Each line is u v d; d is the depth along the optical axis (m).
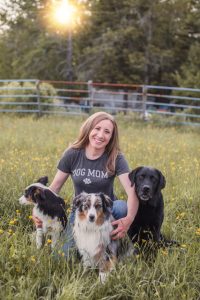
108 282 3.58
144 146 9.74
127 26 31.33
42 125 13.51
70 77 31.98
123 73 32.34
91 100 17.08
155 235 4.46
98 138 4.20
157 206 4.42
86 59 32.19
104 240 3.91
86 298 3.31
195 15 31.42
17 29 38.62
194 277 3.74
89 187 4.36
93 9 33.88
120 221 4.09
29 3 36.75
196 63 28.86
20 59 37.59
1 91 18.61
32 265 3.70
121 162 4.39
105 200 3.88
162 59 30.80
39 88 17.84
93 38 34.22
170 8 31.56
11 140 10.11
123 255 4.20
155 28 31.77
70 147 4.45
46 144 9.58
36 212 4.31
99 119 4.25
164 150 9.29
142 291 3.49
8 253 3.85
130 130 13.30
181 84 27.58
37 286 3.48
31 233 4.57
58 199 4.38
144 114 15.82
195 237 4.50
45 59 33.72
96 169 4.33
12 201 5.18
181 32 31.33
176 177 6.70
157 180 4.36
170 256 4.04
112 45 31.05
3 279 3.57
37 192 4.27
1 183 5.69
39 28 35.44
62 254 3.88
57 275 3.66
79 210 3.92
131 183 4.31
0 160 7.34
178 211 5.31
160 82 32.31
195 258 3.97
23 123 14.11
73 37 33.94
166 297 3.45
